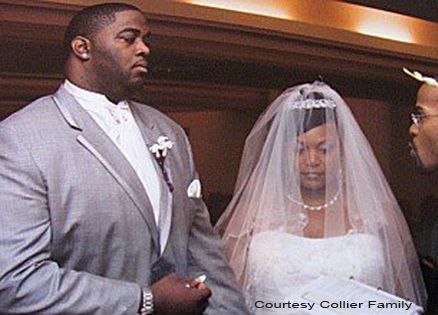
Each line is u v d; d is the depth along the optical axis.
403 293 1.95
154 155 1.59
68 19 4.39
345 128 2.01
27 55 5.08
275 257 1.90
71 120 1.47
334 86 7.15
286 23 5.70
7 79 6.23
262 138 2.10
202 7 5.18
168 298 1.40
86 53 1.53
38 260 1.34
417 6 5.09
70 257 1.40
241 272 1.95
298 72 6.42
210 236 1.75
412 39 6.59
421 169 2.12
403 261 1.97
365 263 1.88
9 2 4.20
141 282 1.47
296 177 2.00
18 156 1.38
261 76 6.81
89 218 1.40
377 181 2.03
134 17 1.54
